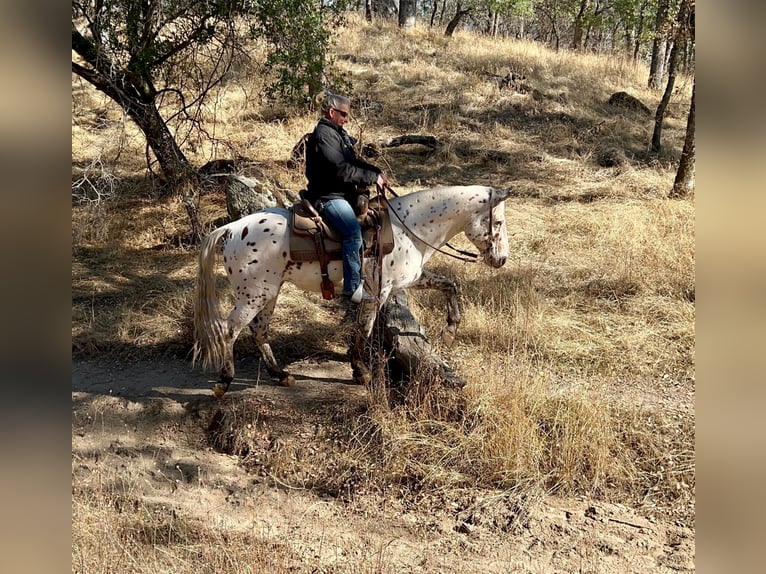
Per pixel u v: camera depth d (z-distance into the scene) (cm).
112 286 738
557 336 624
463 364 567
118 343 629
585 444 470
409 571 385
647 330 633
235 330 503
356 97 1359
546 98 1455
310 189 489
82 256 819
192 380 572
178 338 635
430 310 669
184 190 939
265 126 1211
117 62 831
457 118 1309
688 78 1825
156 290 722
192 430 520
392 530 425
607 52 2270
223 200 947
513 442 468
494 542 410
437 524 428
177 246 852
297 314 678
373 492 459
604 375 574
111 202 927
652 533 417
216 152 1078
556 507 441
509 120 1334
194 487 468
